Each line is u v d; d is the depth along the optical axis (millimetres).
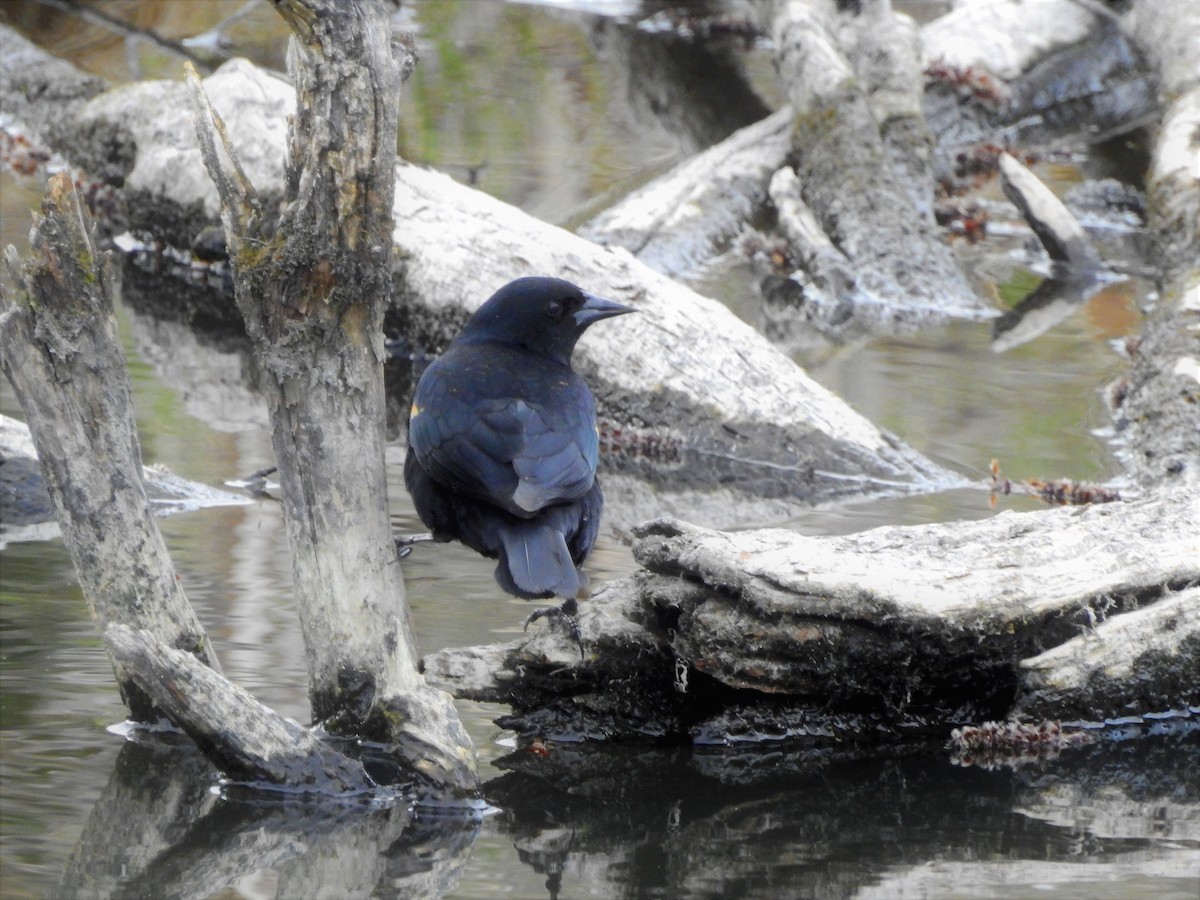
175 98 24672
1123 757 9648
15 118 28625
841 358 19812
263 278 8828
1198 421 16109
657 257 23672
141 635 8500
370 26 8672
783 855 8133
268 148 22703
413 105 30797
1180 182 23266
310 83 8641
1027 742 9836
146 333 20500
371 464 9109
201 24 34594
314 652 9172
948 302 22531
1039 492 15164
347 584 9062
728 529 14070
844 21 26969
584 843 8203
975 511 14648
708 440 17109
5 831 8078
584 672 9891
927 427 17234
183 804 8492
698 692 10070
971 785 9203
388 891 7562
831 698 10008
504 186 26234
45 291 9062
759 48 36000
